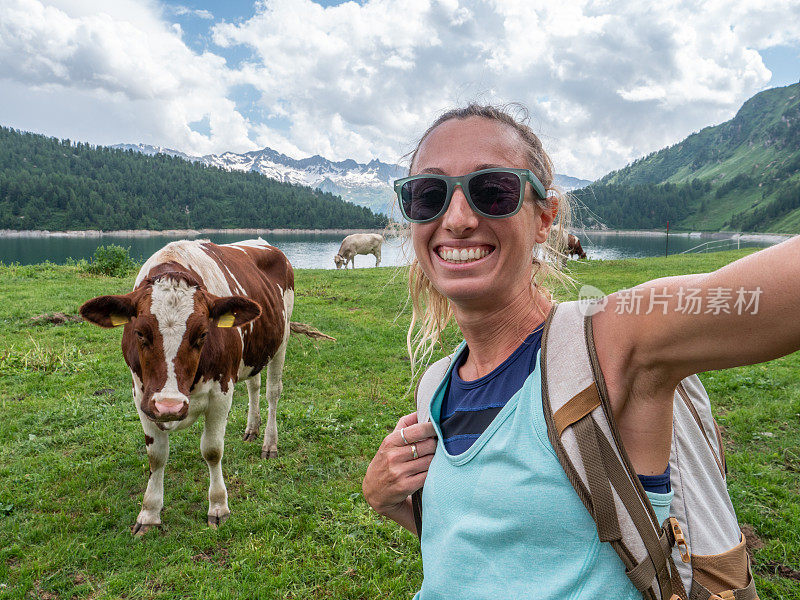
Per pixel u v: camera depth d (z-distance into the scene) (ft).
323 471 18.15
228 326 13.33
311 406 23.09
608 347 2.95
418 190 3.83
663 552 2.78
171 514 15.53
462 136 3.81
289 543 14.23
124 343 13.52
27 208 456.45
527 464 3.02
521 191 3.53
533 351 3.52
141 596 12.44
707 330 2.45
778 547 13.42
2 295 48.08
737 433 20.35
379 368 29.73
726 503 3.45
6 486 17.12
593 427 2.86
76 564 13.51
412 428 4.17
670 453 3.19
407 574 13.11
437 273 3.85
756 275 2.33
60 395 25.36
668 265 73.00
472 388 3.79
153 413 11.58
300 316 43.09
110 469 18.31
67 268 71.20
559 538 2.89
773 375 26.78
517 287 3.80
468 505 3.33
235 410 23.43
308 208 568.82
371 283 61.62
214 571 13.19
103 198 537.24
